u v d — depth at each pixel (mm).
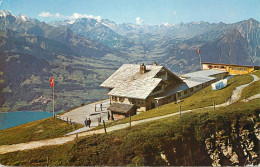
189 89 77750
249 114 37344
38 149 34938
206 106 48344
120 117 61375
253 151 35469
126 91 66562
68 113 71000
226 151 34719
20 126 66250
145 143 31453
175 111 48094
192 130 35156
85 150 31938
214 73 97250
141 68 73875
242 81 64125
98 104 80750
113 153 31078
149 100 63344
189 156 33000
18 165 31531
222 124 36156
